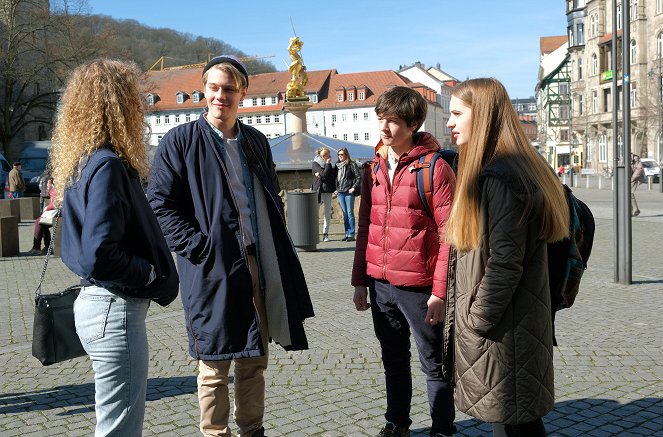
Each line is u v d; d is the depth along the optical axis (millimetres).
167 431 4062
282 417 4227
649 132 51094
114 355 2668
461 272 2867
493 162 2736
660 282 8656
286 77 103438
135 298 2721
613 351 5531
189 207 3424
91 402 4617
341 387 4781
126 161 2750
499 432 2990
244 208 3404
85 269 2535
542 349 2768
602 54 64938
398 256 3607
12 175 25547
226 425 3531
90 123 2715
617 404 4367
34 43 43281
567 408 4309
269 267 3473
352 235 14234
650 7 55312
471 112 2877
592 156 68375
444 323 3053
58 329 2912
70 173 2674
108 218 2537
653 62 50156
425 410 4336
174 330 6586
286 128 100750
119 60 2945
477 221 2766
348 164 14047
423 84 111438
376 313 3814
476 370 2785
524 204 2641
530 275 2748
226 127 3469
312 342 5996
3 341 6383
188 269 3332
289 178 19219
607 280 8875
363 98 98875
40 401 4645
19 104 45719
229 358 3256
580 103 71000
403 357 3814
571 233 2918
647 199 27219
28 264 11781
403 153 3660
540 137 87438
